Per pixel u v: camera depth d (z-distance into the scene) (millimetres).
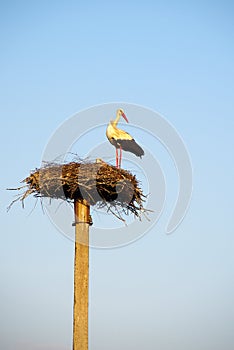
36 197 15414
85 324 13172
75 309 13195
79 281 13477
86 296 13414
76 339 12969
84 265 13711
